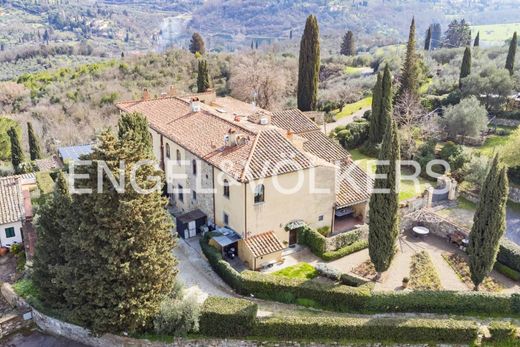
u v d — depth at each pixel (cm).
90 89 8012
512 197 4403
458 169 4656
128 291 2545
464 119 5422
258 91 7444
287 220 3488
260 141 3516
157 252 2648
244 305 2703
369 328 2598
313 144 4162
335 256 3378
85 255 2559
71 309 2700
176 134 4006
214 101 5150
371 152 5481
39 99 7981
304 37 5791
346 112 7112
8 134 5931
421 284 3070
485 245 2839
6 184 4319
